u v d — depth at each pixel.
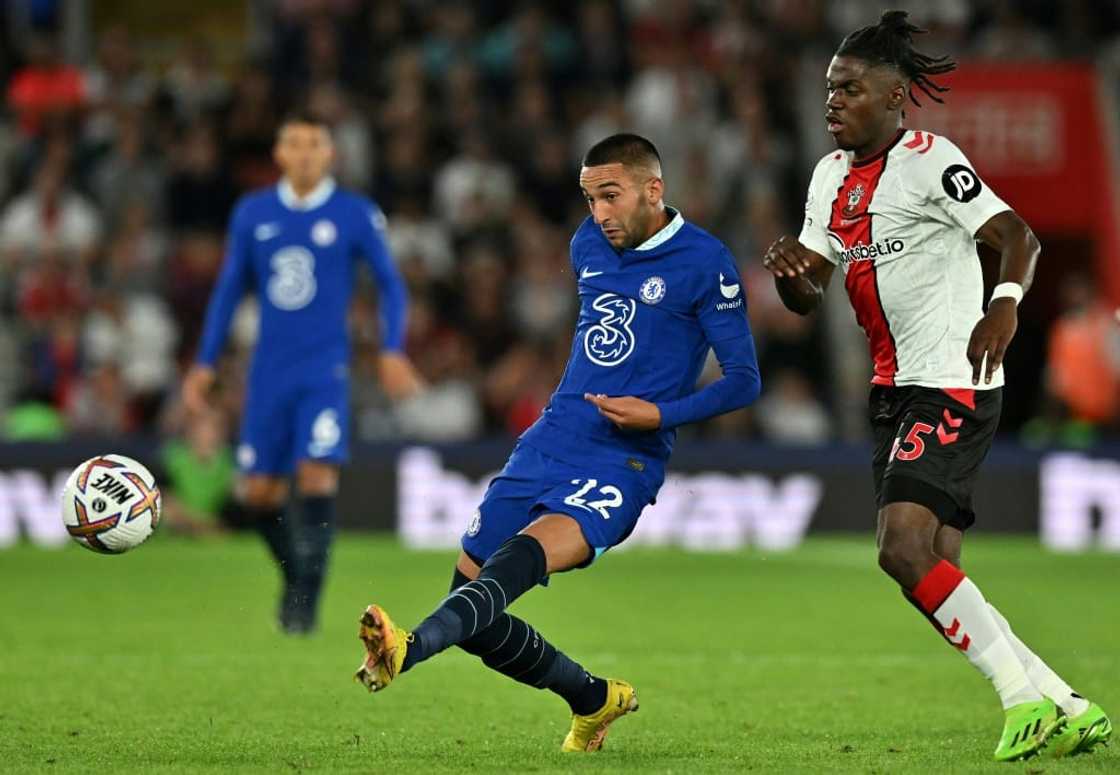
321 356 34.53
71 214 65.19
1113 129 71.69
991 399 20.84
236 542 55.97
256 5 78.06
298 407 34.47
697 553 55.41
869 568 50.22
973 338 19.73
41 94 70.31
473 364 62.97
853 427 64.06
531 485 20.89
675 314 21.11
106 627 35.25
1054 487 58.72
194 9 78.12
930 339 20.84
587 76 72.50
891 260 20.98
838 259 21.66
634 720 24.03
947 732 22.97
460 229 67.06
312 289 34.56
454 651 31.59
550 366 62.38
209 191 66.81
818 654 31.89
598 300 21.39
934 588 20.09
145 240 64.19
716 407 20.67
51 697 25.75
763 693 26.81
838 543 57.97
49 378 60.84
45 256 64.19
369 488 57.72
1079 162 71.75
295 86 72.25
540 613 38.88
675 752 21.12
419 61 71.56
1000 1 75.56
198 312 63.88
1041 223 71.88
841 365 65.69
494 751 21.17
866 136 21.09
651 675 28.94
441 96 71.81
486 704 25.52
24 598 40.69
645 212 21.00
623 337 21.17
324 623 36.22
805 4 75.38
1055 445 59.25
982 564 51.19
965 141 71.50
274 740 21.97
